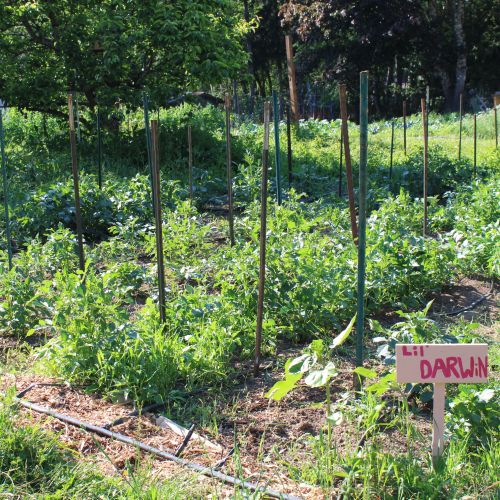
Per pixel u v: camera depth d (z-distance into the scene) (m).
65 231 7.29
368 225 7.55
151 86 13.49
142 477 3.45
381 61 33.62
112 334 4.63
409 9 31.03
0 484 3.28
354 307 5.84
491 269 7.19
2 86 13.43
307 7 32.75
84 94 14.20
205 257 7.79
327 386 3.48
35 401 4.33
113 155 13.12
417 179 12.27
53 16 13.27
